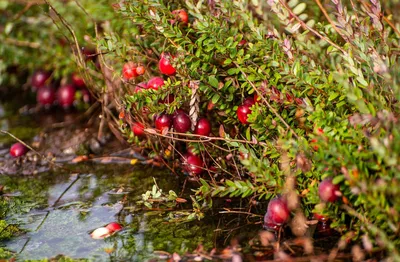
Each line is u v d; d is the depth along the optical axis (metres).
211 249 3.85
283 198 3.85
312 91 3.97
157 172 5.22
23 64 6.98
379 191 3.34
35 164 5.56
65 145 5.89
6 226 4.35
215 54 4.31
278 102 4.07
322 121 3.71
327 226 3.94
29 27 6.70
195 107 4.32
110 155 5.65
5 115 6.96
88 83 5.71
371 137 3.37
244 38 4.48
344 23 4.04
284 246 3.79
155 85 4.38
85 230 4.24
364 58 3.85
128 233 4.15
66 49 6.52
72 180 5.20
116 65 5.39
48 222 4.40
